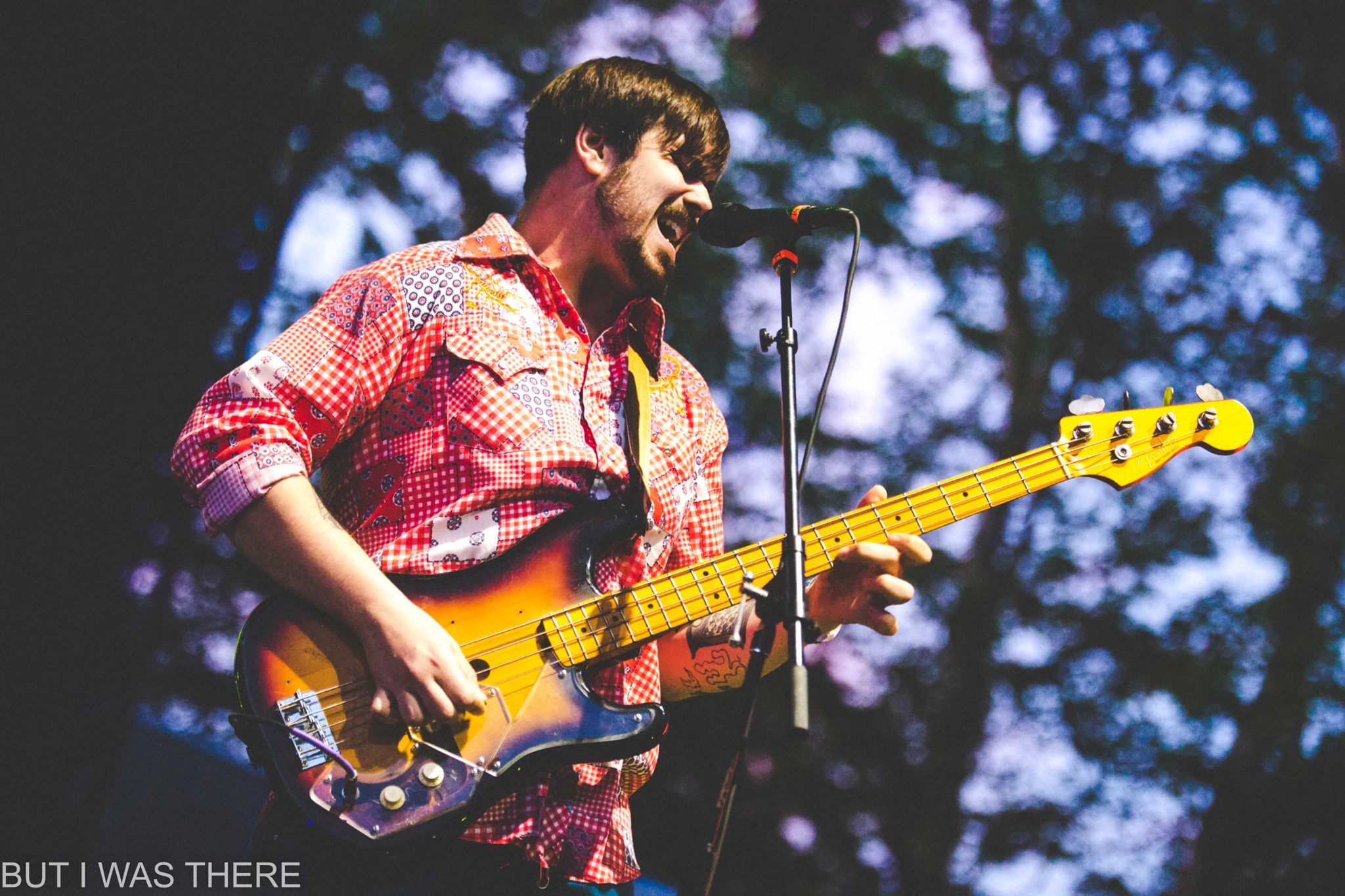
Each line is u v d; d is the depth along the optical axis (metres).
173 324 2.68
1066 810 11.13
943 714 10.88
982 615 11.07
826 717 11.16
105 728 2.60
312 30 2.80
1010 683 11.41
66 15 2.51
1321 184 11.34
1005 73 11.95
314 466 2.24
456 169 11.33
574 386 2.41
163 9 2.59
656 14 11.53
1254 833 9.41
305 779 2.06
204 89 2.66
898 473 12.00
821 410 2.42
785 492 2.28
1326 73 11.13
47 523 2.54
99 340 2.58
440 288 2.33
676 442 2.56
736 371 11.91
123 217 2.59
